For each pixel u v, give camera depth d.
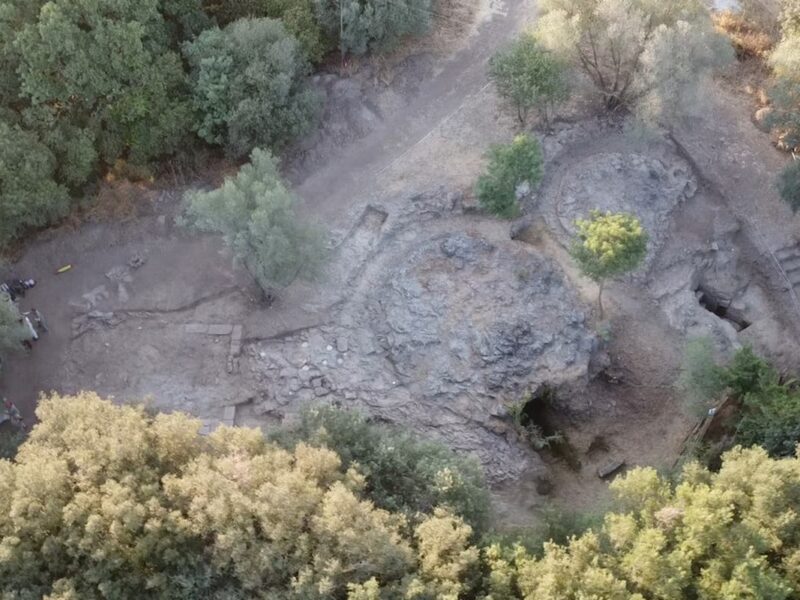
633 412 62.72
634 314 66.19
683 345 65.06
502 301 62.75
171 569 41.69
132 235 65.25
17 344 55.31
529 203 69.69
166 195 67.00
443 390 59.59
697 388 57.38
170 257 64.69
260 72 63.28
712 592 38.88
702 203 72.81
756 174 73.50
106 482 41.56
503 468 58.28
